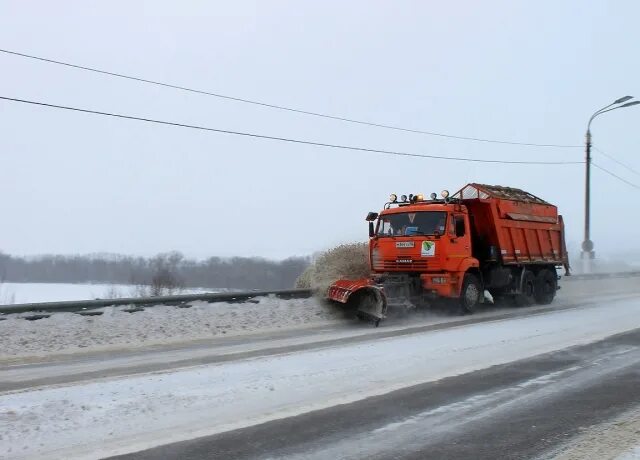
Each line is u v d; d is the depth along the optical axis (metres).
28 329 11.42
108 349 11.15
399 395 7.43
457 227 16.20
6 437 5.77
